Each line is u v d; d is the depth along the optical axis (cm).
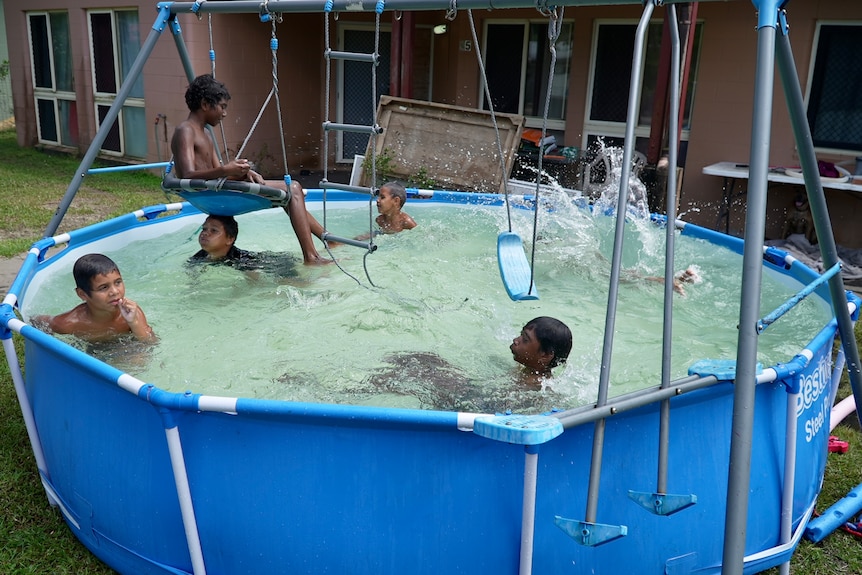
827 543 289
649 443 228
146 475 236
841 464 344
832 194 709
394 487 216
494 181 800
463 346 335
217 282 416
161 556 242
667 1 237
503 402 277
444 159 829
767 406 252
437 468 214
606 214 585
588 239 523
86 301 322
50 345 249
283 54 1054
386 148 850
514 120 805
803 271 402
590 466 208
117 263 446
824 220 270
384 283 422
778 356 332
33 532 278
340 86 1115
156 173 1066
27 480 309
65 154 1213
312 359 315
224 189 400
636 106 224
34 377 281
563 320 376
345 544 221
